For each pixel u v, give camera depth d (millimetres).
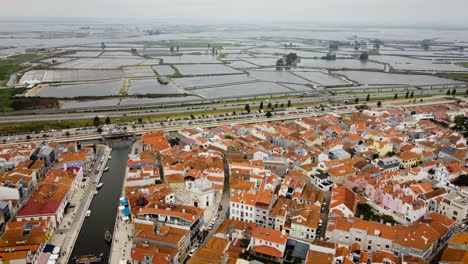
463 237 171750
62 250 174625
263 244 170625
